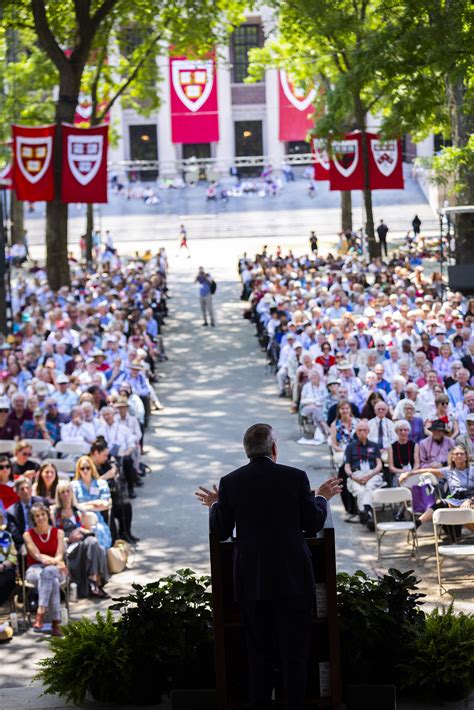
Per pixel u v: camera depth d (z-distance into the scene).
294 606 7.93
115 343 32.00
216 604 8.34
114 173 98.94
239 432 27.84
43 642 14.55
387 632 9.69
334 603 8.38
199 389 34.12
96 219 89.94
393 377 25.56
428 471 18.64
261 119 107.38
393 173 46.59
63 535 15.84
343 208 70.81
